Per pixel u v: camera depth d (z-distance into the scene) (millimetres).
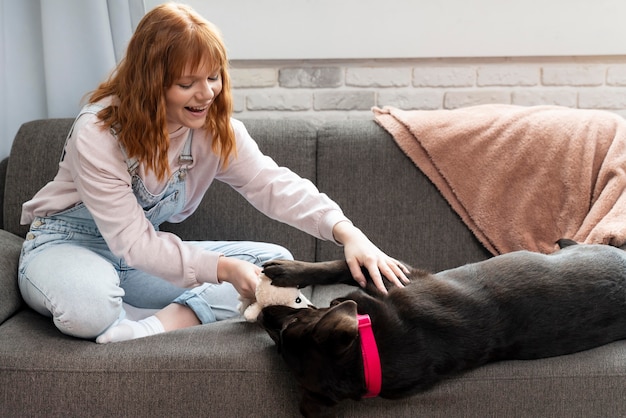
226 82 1674
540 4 2484
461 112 2203
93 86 2441
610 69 2574
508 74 2588
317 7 2500
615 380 1512
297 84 2609
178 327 1731
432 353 1472
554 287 1569
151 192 1756
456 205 2135
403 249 2145
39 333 1637
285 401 1509
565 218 2049
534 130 2098
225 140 1735
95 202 1620
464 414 1512
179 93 1571
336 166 2170
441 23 2508
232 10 2504
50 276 1629
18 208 2152
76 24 2389
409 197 2154
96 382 1504
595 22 2490
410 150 2152
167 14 1558
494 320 1521
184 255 1657
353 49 2533
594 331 1571
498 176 2104
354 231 1702
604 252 1690
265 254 1899
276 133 2207
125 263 1829
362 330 1440
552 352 1547
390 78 2600
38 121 2248
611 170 1993
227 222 2162
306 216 1784
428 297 1539
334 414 1449
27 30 2451
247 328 1642
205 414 1518
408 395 1473
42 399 1510
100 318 1583
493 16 2498
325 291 1956
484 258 2133
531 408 1514
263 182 1850
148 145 1611
